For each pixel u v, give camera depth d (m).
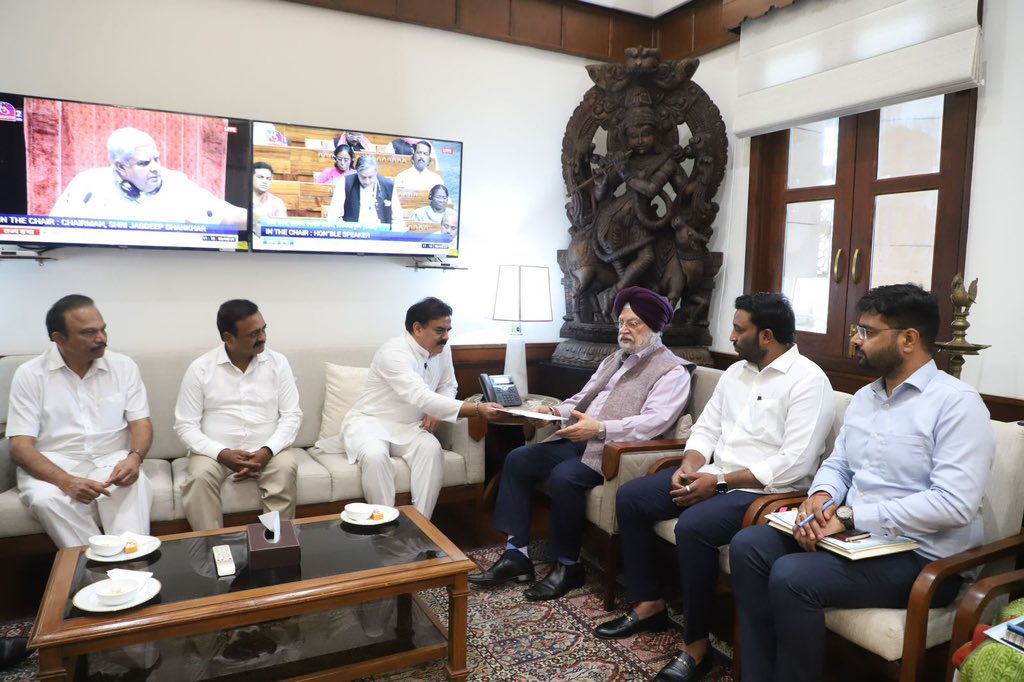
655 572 2.38
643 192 3.54
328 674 1.76
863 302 1.91
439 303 3.00
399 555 1.94
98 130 2.91
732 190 3.75
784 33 3.30
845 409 2.26
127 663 1.80
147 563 1.86
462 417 3.02
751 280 3.63
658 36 4.18
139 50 3.10
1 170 2.78
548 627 2.42
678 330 3.65
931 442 1.79
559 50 3.97
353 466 2.86
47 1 2.93
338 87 3.49
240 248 3.21
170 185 3.05
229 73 3.27
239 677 1.74
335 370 3.28
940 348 2.36
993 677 1.38
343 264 3.56
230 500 2.61
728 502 2.18
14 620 2.36
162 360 3.03
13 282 2.96
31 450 2.40
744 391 2.39
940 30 2.66
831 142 3.29
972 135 2.68
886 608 1.72
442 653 1.92
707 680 2.11
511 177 3.95
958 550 1.76
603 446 2.62
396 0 3.53
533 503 2.85
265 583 1.74
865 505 1.80
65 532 2.30
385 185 3.46
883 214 3.06
